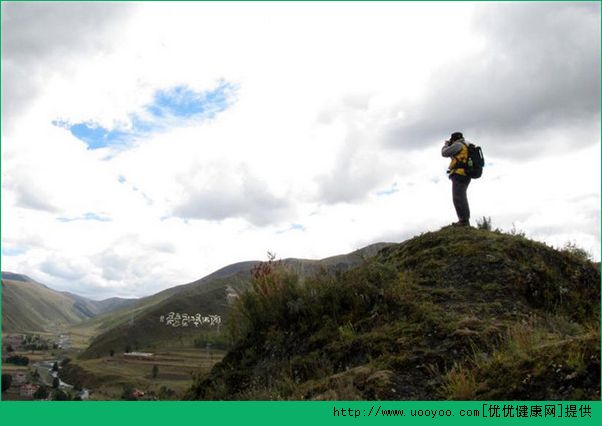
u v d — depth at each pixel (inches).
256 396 284.0
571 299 360.8
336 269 410.0
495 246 390.6
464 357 259.6
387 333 299.9
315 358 308.5
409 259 402.9
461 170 443.8
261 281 406.9
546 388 198.2
